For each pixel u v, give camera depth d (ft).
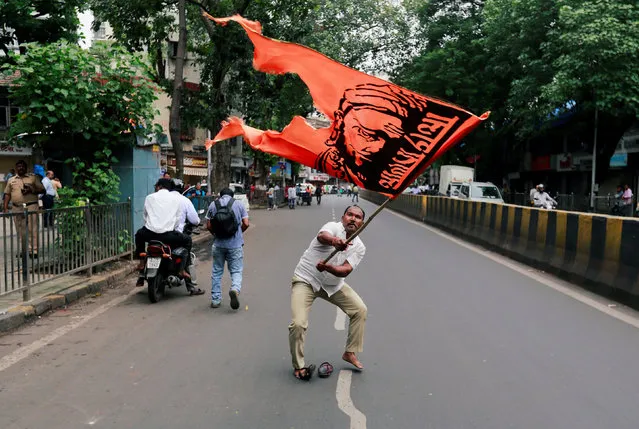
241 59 59.82
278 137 14.57
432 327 21.59
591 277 29.09
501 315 23.56
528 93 86.84
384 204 14.93
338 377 16.08
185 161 127.54
